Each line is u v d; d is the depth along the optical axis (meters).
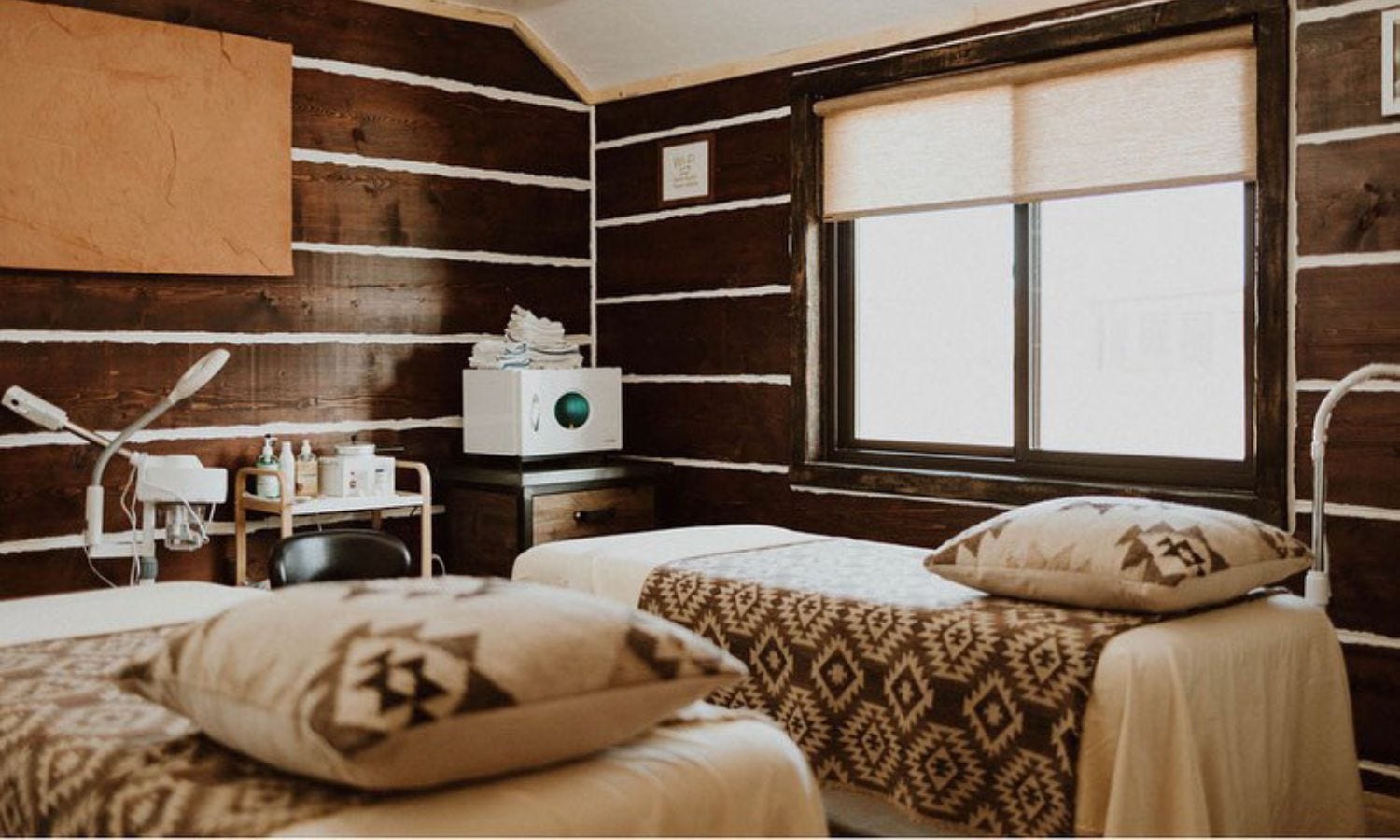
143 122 3.95
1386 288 3.11
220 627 1.58
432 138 4.70
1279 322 3.29
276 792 1.46
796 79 4.44
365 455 4.21
